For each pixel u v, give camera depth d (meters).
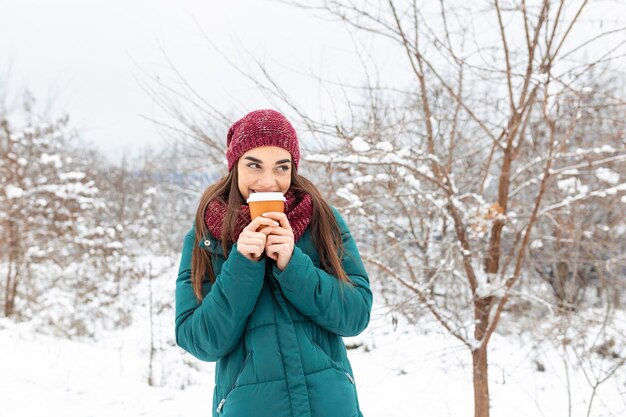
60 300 8.32
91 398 4.72
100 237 11.54
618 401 4.83
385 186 3.72
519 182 4.80
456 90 4.14
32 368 5.35
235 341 1.45
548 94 3.28
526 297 3.70
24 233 10.12
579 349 4.88
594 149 3.63
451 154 3.82
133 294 10.12
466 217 3.74
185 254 1.69
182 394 5.28
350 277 1.65
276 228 1.39
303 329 1.49
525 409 5.13
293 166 1.66
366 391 5.64
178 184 6.05
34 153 10.70
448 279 4.21
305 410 1.38
